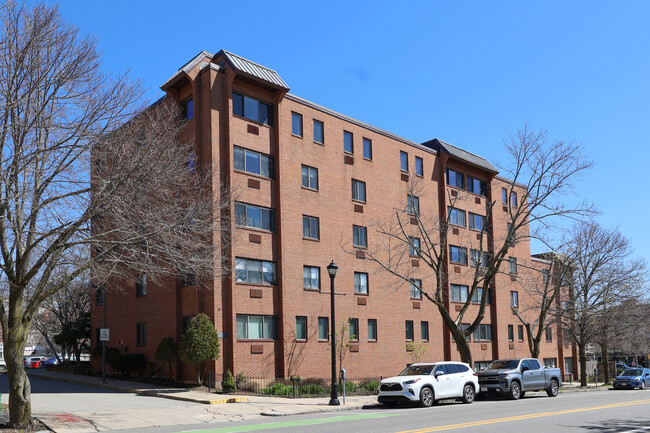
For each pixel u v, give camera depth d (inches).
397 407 899.4
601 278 1658.5
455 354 1673.2
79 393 1012.5
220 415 778.8
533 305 2042.3
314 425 639.1
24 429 610.2
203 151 1168.2
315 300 1301.7
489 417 701.9
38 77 607.8
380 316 1465.3
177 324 1152.2
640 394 1293.1
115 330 1376.7
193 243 708.0
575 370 2297.0
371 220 1480.1
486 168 1879.9
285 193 1273.4
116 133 656.4
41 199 627.2
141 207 662.5
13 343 620.1
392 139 1589.6
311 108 1375.5
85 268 653.9
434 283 1652.3
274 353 1200.2
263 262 1214.3
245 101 1242.6
